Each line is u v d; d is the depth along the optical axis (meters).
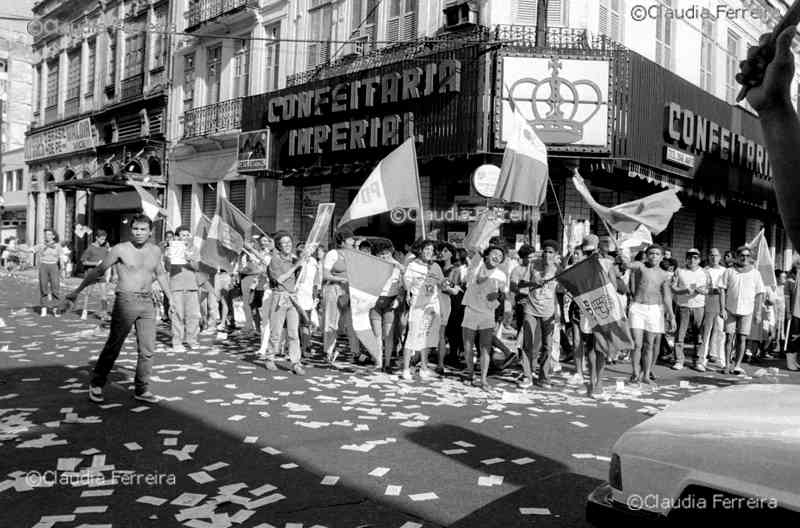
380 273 8.75
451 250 10.72
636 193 16.16
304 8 19.00
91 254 13.85
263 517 3.88
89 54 29.61
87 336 11.04
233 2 21.14
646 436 2.57
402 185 8.76
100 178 23.91
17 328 11.97
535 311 8.20
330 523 3.82
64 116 31.33
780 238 23.00
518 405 7.09
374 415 6.41
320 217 9.81
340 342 12.07
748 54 1.84
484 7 14.65
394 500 4.20
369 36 17.14
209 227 12.45
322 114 16.78
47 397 6.70
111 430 5.58
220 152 21.55
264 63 20.23
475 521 3.91
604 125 13.12
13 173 36.16
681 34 17.31
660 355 11.70
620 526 2.55
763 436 2.28
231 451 5.12
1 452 4.93
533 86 13.21
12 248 31.56
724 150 16.52
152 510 3.94
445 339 9.65
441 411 6.71
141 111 25.14
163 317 13.45
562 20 14.43
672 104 14.51
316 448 5.27
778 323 12.68
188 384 7.55
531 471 4.86
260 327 11.90
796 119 1.77
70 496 4.12
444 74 14.07
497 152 13.41
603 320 7.53
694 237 18.86
